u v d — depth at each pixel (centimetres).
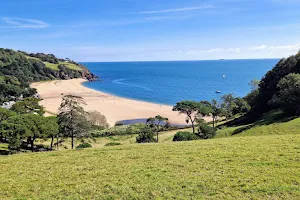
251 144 2105
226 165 1573
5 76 16250
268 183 1266
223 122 7012
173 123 8450
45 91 16038
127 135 6006
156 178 1413
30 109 6694
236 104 7956
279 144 2011
